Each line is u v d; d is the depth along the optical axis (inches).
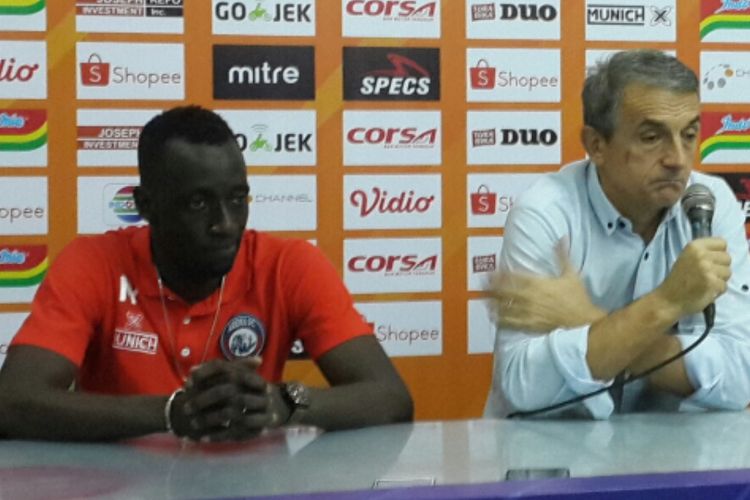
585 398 59.1
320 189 87.0
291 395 52.9
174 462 45.7
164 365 60.4
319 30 86.4
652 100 61.8
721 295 62.7
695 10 91.2
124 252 60.9
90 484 40.8
